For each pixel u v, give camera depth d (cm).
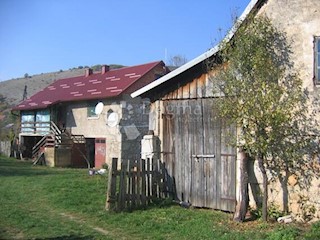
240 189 966
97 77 3077
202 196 1109
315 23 938
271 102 877
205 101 1120
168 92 1202
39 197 1237
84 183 1473
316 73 930
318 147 914
